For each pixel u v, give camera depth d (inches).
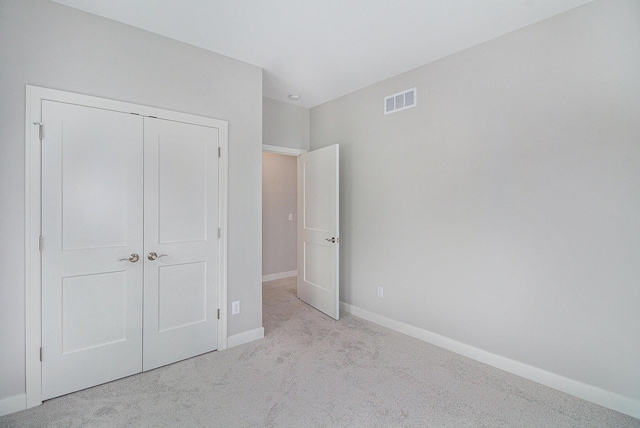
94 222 81.5
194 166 98.1
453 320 103.6
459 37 92.7
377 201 128.0
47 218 75.3
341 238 145.3
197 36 92.7
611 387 74.4
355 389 81.7
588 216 77.2
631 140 71.4
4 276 70.8
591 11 76.0
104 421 68.9
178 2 76.4
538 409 73.9
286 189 217.6
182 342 96.6
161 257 92.1
